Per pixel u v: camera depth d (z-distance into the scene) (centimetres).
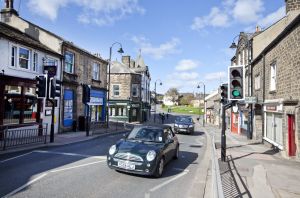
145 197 583
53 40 1850
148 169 719
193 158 1102
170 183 706
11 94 1396
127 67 3947
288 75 1171
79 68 2127
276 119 1376
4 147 1051
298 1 1535
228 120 3162
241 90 877
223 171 817
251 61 1984
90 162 904
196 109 9606
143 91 4206
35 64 1598
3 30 1406
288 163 977
